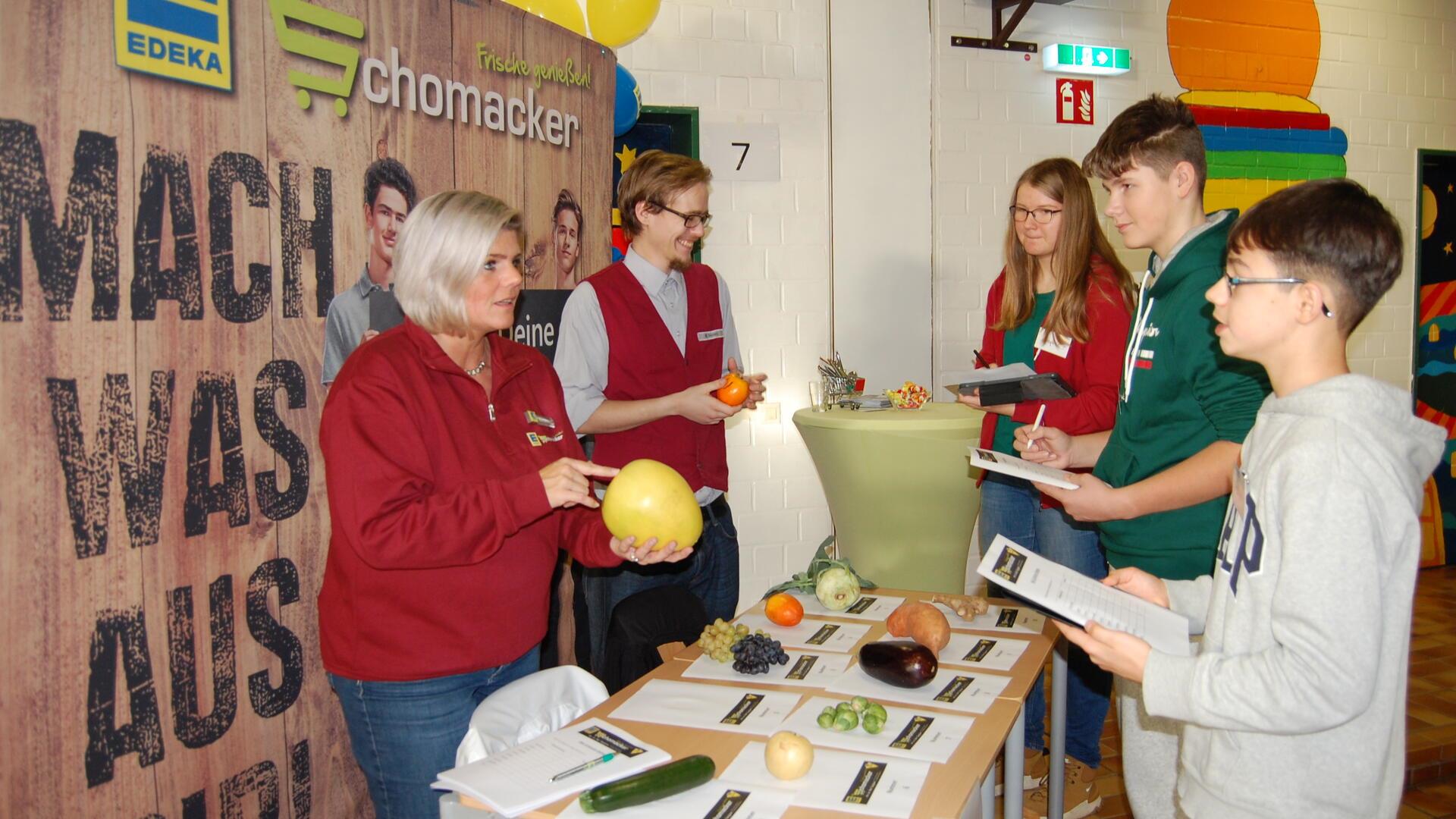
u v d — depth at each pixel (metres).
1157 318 2.00
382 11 2.27
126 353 1.69
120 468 1.68
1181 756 1.51
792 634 2.08
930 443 3.57
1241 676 1.23
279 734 2.02
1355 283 1.23
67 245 1.59
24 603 1.54
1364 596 1.16
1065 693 2.39
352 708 1.82
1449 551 5.71
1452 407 5.72
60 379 1.58
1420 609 4.86
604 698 1.79
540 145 2.91
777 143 4.44
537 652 2.00
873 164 4.59
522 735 1.67
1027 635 2.06
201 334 1.83
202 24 1.81
